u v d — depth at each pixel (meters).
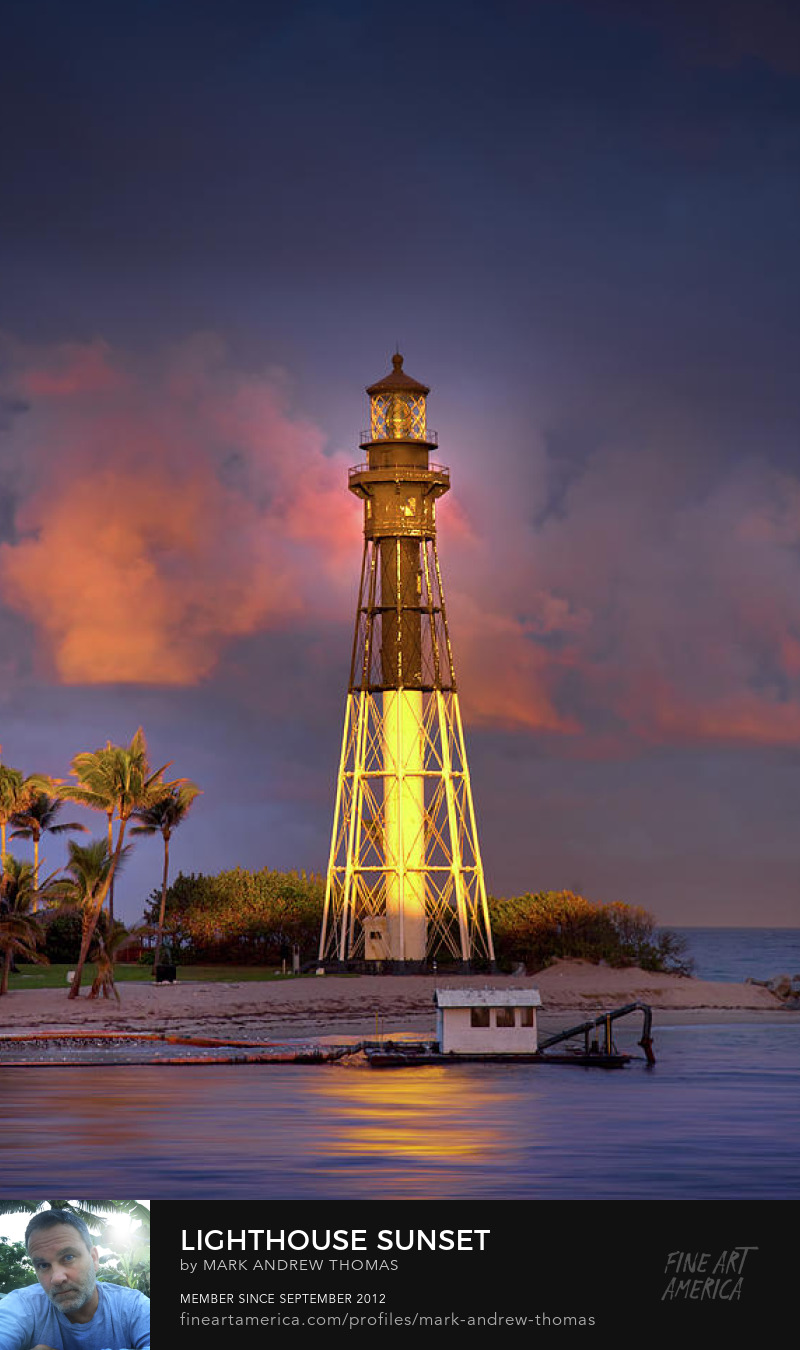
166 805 108.56
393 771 120.38
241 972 117.94
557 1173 40.75
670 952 135.50
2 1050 78.06
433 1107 58.47
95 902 91.44
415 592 121.25
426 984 111.62
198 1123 52.41
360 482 120.81
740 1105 60.25
